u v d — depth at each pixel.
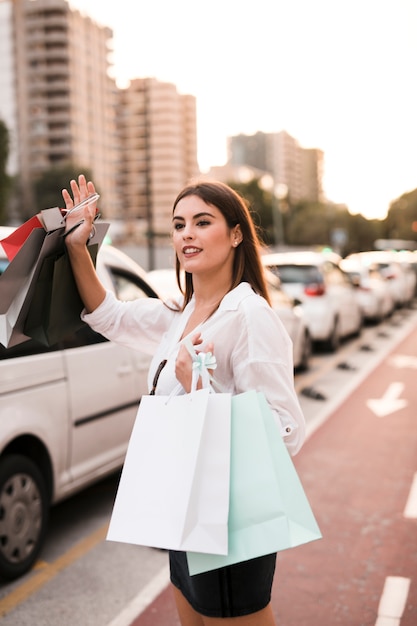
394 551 3.94
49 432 3.84
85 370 4.21
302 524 1.64
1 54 144.38
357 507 4.67
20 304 2.03
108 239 5.07
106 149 159.62
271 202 92.19
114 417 4.52
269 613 1.88
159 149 173.00
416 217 103.88
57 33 143.62
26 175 144.75
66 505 4.97
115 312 2.24
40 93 145.12
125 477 1.74
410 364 10.95
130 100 174.88
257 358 1.84
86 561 3.97
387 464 5.63
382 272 22.42
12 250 2.01
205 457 1.67
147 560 3.98
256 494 1.65
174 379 1.94
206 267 1.99
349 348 13.17
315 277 12.23
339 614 3.25
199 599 1.86
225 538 1.61
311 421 7.19
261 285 2.06
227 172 170.75
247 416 1.70
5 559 3.58
